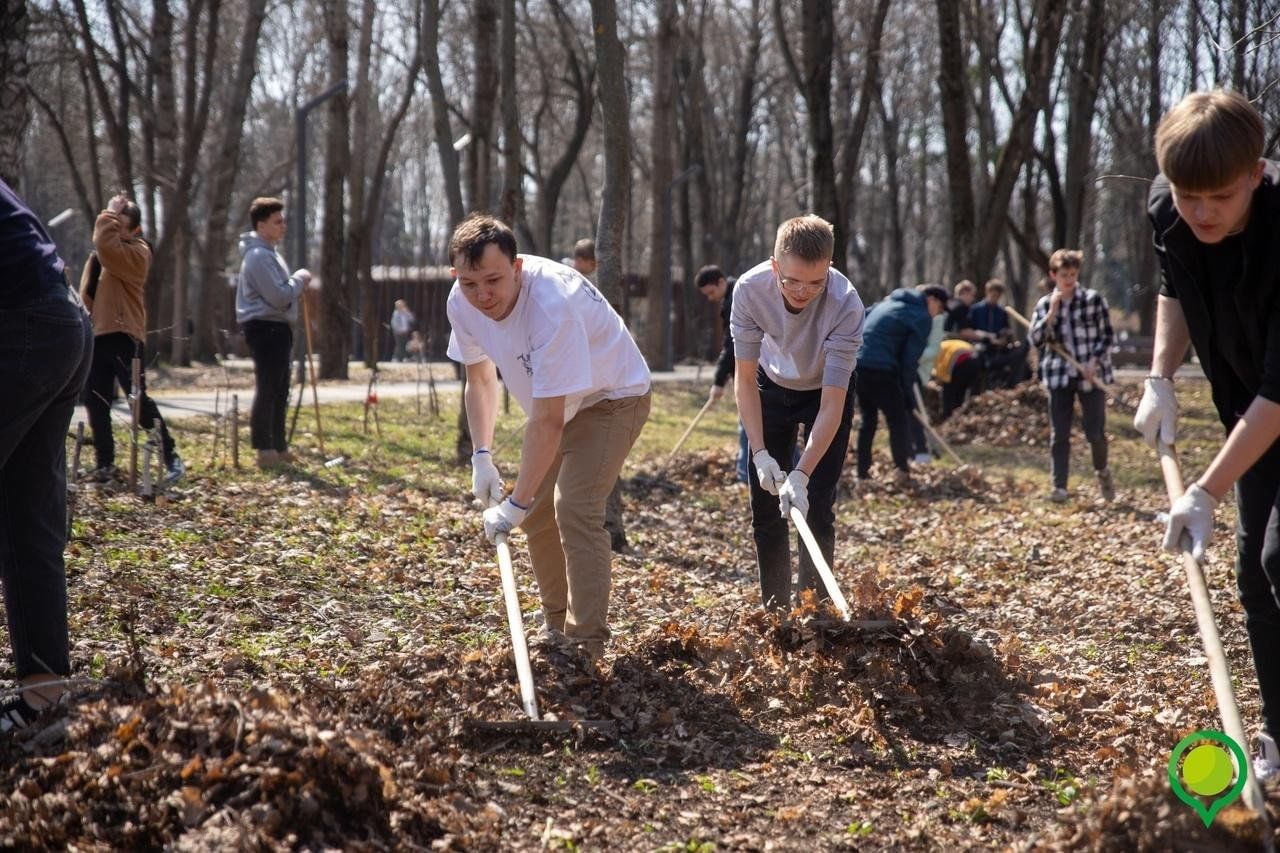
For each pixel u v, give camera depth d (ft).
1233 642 18.43
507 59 33.60
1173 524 10.60
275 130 168.86
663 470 35.88
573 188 181.78
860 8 99.71
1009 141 68.39
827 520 17.97
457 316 15.33
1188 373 86.43
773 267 16.22
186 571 19.60
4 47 31.32
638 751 13.01
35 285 11.50
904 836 11.30
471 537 24.89
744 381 17.28
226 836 9.61
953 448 46.44
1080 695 15.06
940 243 194.29
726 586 22.58
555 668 14.10
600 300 15.08
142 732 10.86
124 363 27.09
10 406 11.44
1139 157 91.30
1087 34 76.13
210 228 84.43
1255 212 9.91
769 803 11.97
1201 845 9.64
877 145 154.71
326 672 14.99
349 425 43.27
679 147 122.11
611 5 25.02
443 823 10.81
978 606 21.45
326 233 72.79
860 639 15.23
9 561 12.14
